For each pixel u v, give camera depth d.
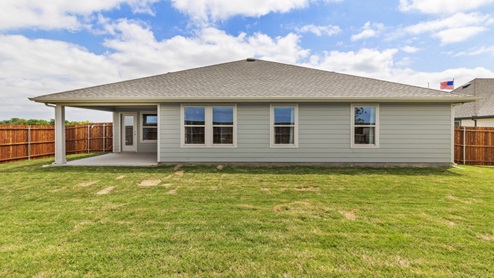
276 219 3.91
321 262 2.73
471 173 7.62
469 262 2.74
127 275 2.49
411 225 3.69
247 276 2.49
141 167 8.42
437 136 8.71
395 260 2.77
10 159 9.91
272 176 7.08
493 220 3.88
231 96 8.50
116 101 8.51
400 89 9.09
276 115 8.93
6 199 4.86
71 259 2.75
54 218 3.89
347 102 8.77
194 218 3.94
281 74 10.99
